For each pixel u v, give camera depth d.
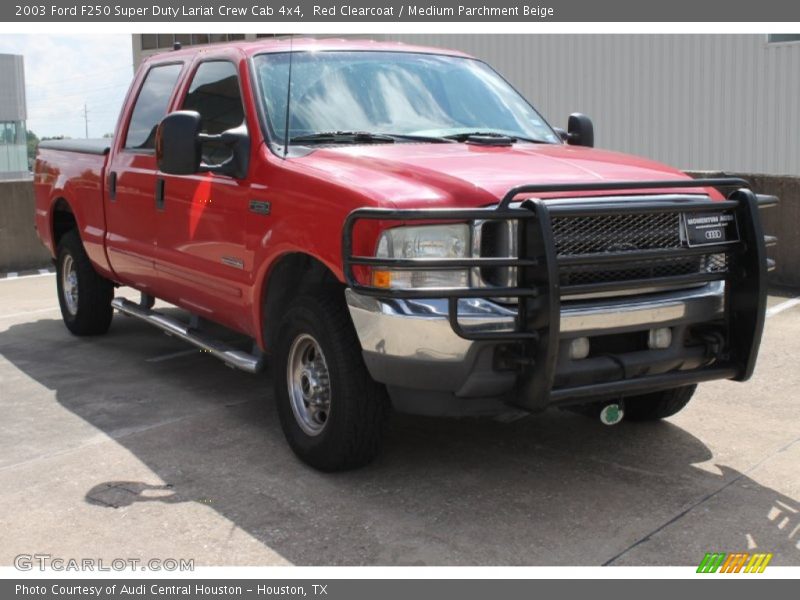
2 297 9.94
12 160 47.81
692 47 16.67
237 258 4.96
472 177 4.07
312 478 4.50
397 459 4.74
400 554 3.71
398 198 3.94
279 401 4.76
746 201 4.22
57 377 6.44
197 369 6.61
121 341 7.52
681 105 16.92
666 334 4.21
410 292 3.76
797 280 9.57
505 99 5.71
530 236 3.79
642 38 17.25
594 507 4.14
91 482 4.50
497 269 3.91
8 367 6.73
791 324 7.88
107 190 6.61
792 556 3.67
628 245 4.06
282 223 4.52
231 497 4.29
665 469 4.59
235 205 4.95
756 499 4.21
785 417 5.39
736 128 16.34
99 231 6.80
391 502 4.21
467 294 3.74
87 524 4.02
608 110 17.86
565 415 5.45
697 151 16.86
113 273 6.80
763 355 6.80
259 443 5.02
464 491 4.33
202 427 5.30
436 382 3.95
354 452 4.37
